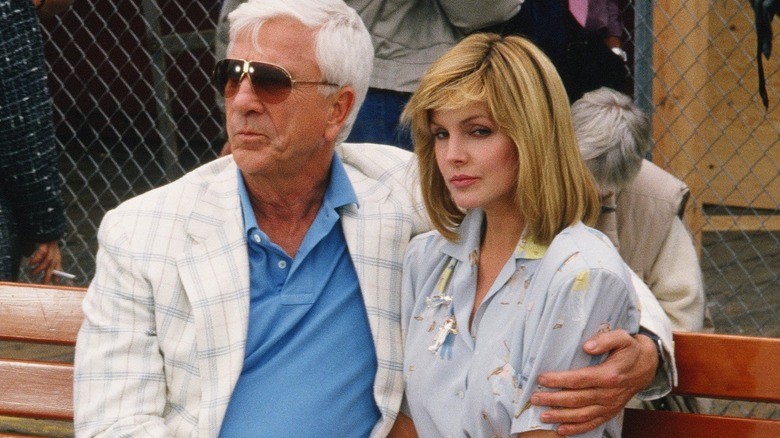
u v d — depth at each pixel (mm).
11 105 7938
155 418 5746
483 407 5184
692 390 5734
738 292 13109
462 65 5152
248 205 5941
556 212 5145
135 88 23359
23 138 8039
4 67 7859
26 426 9227
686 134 10883
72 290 6715
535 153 5082
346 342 5918
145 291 5809
